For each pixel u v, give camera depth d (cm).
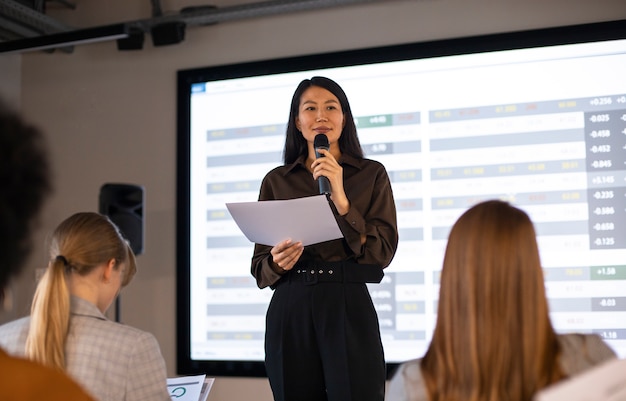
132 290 414
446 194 366
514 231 126
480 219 129
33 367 77
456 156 366
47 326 167
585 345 127
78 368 168
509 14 366
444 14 375
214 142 404
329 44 391
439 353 128
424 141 371
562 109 354
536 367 121
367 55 381
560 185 352
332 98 246
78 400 77
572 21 358
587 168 349
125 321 413
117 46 418
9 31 411
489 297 124
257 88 399
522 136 358
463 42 367
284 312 226
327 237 217
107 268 182
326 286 224
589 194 348
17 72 448
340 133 247
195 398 201
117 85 429
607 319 342
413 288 366
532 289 124
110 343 171
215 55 411
